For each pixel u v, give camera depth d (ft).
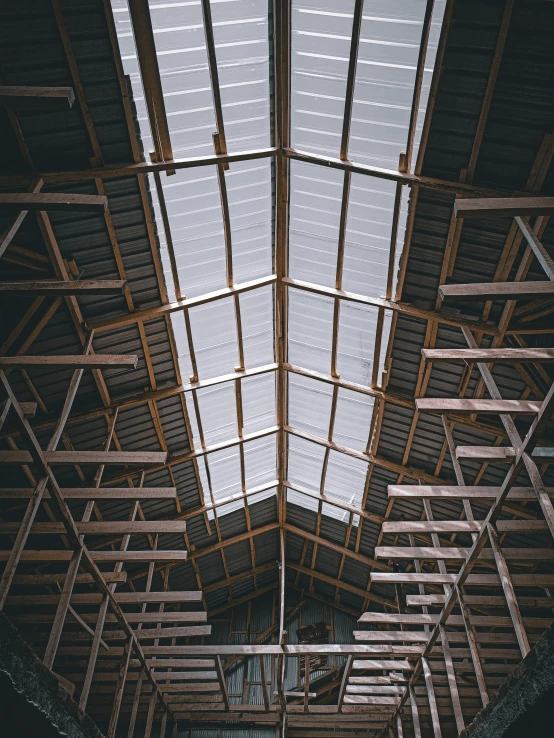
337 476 82.02
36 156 44.27
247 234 57.31
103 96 42.75
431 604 61.77
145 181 48.52
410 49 42.83
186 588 98.37
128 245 52.24
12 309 50.21
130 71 42.98
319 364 68.64
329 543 93.45
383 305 57.21
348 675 76.48
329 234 56.34
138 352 60.75
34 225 46.26
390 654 70.44
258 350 68.64
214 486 82.58
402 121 46.42
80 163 45.50
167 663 75.05
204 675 76.95
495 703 39.88
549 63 38.68
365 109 46.83
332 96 47.24
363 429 72.69
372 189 51.03
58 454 45.83
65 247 49.88
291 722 87.20
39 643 74.59
